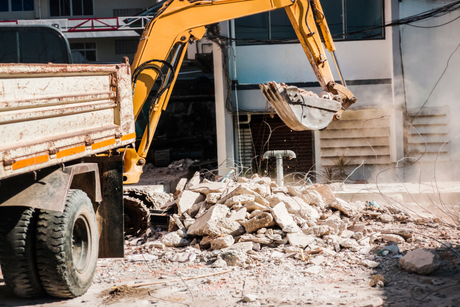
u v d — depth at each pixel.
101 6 25.45
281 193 7.72
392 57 13.61
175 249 6.32
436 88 13.64
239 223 6.50
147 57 7.01
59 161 3.94
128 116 5.47
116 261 5.82
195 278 4.98
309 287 4.52
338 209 7.60
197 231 6.42
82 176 4.81
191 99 22.12
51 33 7.54
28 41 7.50
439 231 6.83
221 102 13.09
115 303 4.21
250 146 14.97
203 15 7.30
